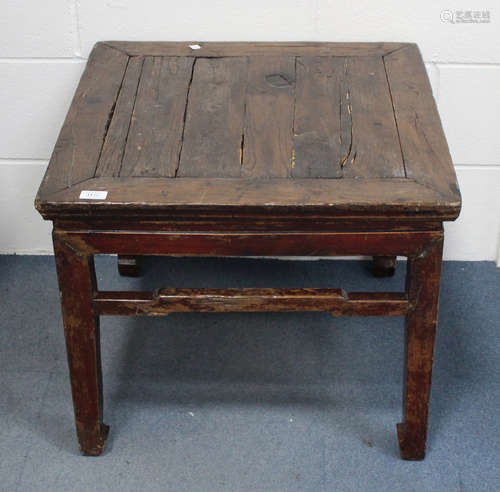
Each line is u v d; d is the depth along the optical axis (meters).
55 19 1.77
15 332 1.83
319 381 1.71
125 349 1.79
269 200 1.31
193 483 1.51
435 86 1.83
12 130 1.90
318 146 1.42
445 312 1.88
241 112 1.50
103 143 1.44
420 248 1.36
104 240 1.36
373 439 1.59
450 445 1.58
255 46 1.72
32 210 2.00
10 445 1.58
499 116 1.85
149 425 1.62
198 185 1.34
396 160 1.39
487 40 1.77
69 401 1.68
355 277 1.97
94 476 1.53
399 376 1.72
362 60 1.65
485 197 1.94
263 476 1.52
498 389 1.69
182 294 1.41
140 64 1.64
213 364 1.76
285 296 1.41
